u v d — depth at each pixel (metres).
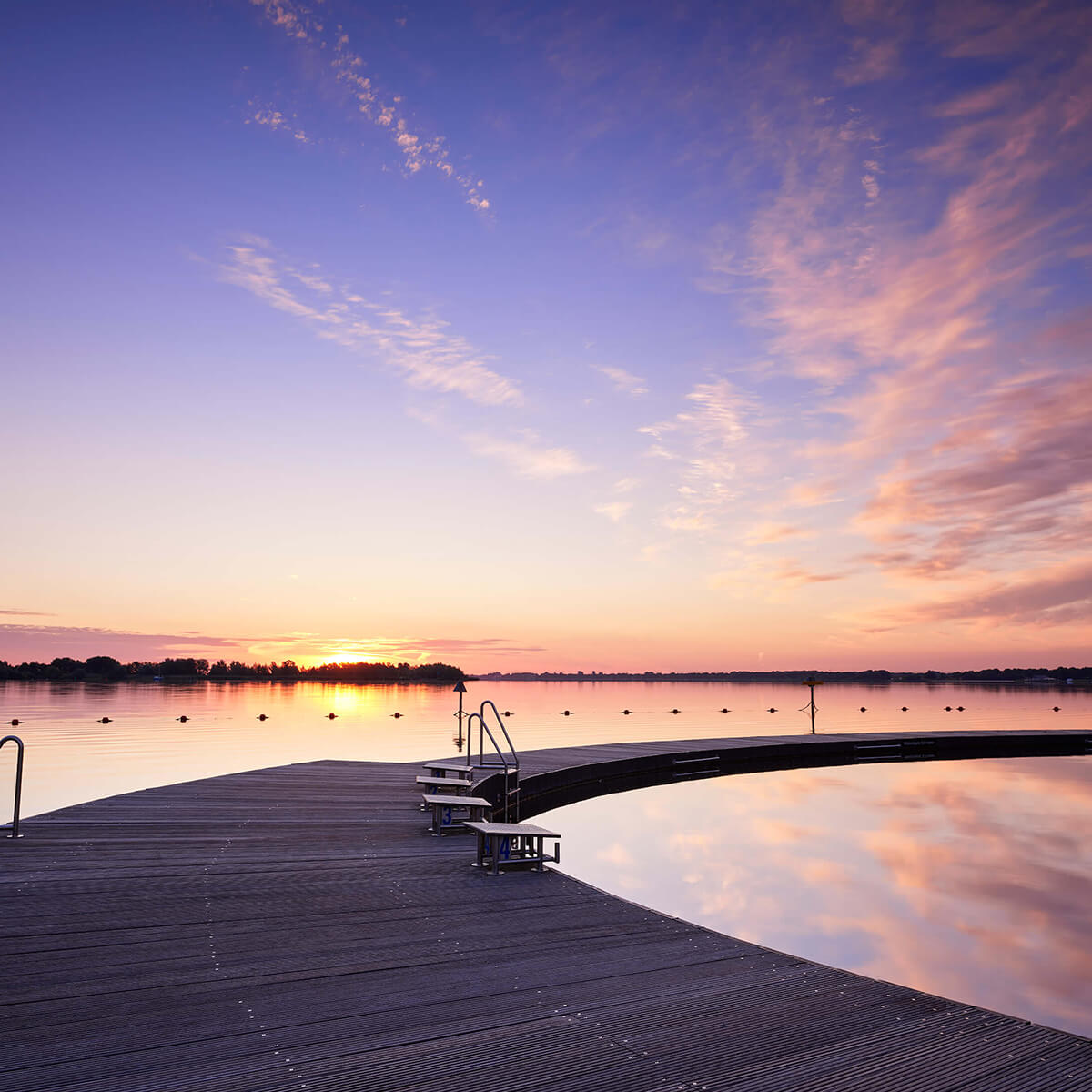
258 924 5.61
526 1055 3.60
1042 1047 3.71
